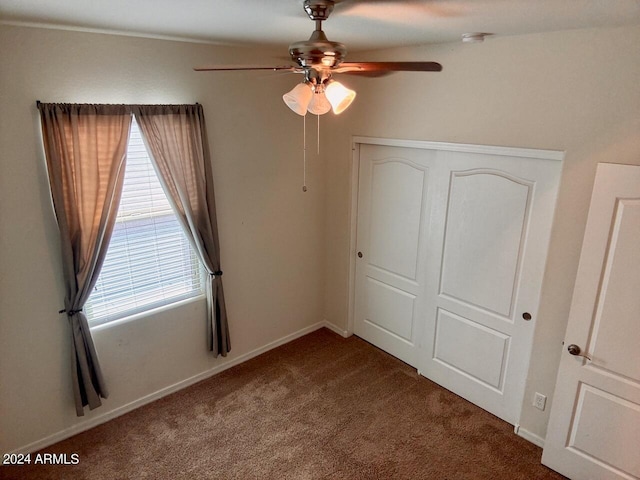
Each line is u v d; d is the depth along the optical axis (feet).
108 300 10.23
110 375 10.52
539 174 8.91
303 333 14.96
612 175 7.51
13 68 7.94
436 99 10.30
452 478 8.96
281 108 12.23
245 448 9.77
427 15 6.49
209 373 12.52
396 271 12.78
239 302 12.81
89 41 8.63
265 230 12.85
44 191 8.76
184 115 10.19
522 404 10.02
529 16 6.50
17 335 9.01
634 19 6.63
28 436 9.57
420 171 11.43
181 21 7.45
